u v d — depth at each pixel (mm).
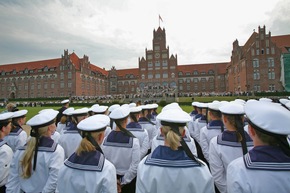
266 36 65438
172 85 91312
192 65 101500
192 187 2691
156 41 94125
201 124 7844
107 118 3770
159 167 2801
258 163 2375
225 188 3840
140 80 94125
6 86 98625
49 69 90875
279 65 64000
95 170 2957
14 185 3744
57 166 3637
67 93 85812
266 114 2422
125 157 4598
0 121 4551
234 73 79562
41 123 3725
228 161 3771
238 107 3977
